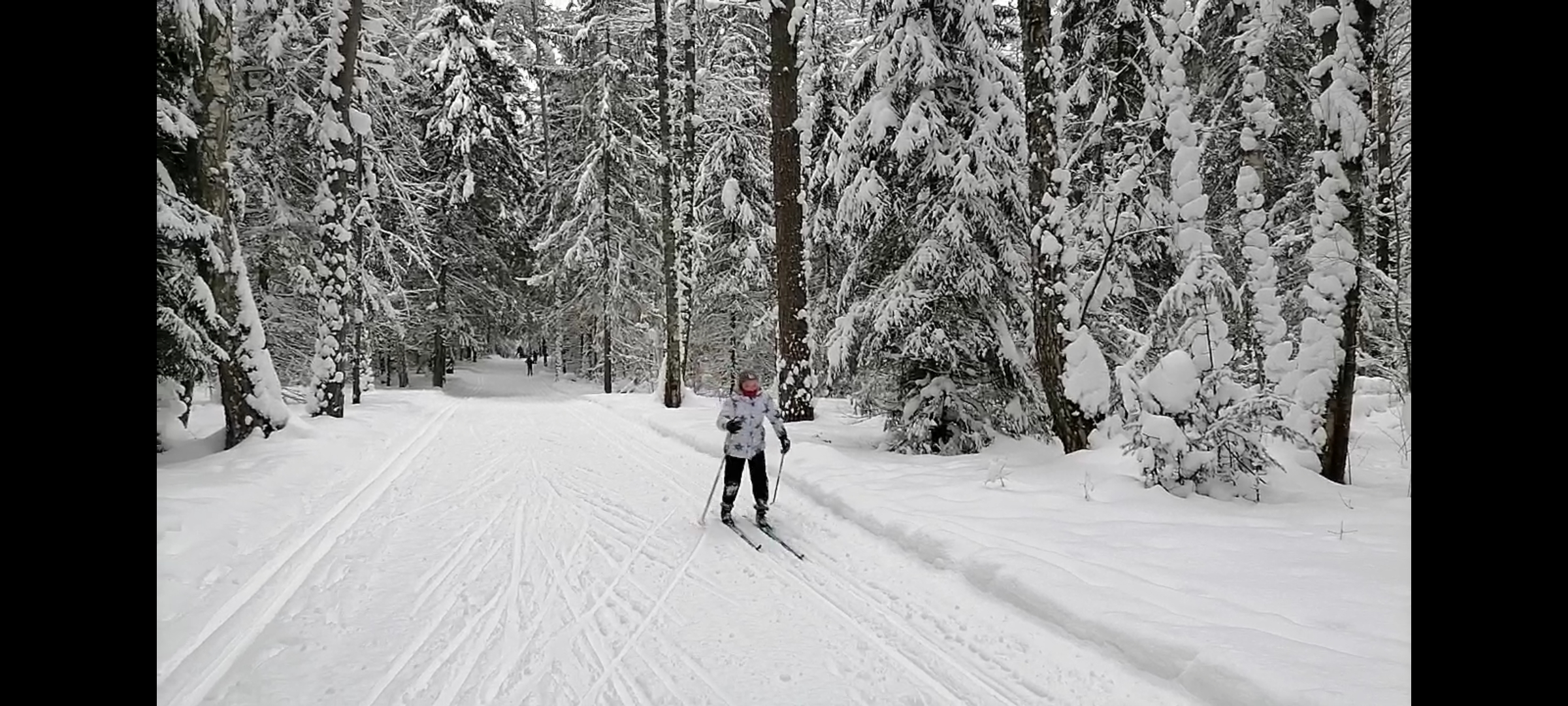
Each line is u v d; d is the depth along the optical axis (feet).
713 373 89.86
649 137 88.74
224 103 34.58
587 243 84.79
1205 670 12.43
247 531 21.74
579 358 119.96
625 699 12.90
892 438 36.86
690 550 21.65
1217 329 25.52
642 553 21.38
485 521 24.88
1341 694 11.05
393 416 52.75
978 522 21.56
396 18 61.82
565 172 94.07
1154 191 37.37
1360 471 32.50
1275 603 15.08
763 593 18.07
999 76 35.73
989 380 34.99
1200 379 24.76
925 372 35.12
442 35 84.48
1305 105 35.70
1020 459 31.55
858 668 14.07
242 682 13.34
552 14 104.27
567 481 31.99
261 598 17.17
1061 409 30.73
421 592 18.01
